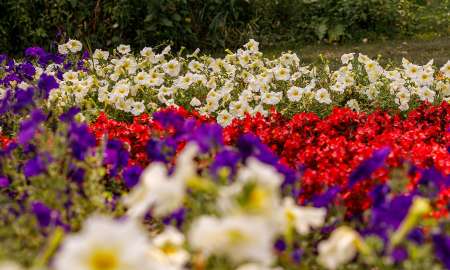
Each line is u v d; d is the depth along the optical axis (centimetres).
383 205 250
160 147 306
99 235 169
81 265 169
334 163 381
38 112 295
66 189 279
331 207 290
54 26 928
